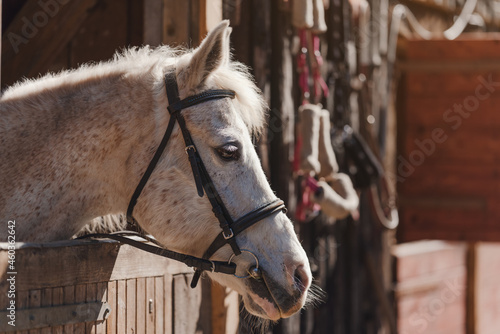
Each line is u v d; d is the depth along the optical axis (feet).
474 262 23.17
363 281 17.02
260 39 12.50
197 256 7.20
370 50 16.66
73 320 7.11
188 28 10.58
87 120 7.33
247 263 6.93
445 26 21.66
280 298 6.83
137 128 7.22
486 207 17.69
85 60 12.29
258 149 12.21
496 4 23.89
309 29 12.17
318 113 11.86
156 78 7.34
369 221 17.13
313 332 14.73
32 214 7.23
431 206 18.22
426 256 20.56
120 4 12.24
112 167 7.34
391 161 18.47
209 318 10.43
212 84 7.14
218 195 6.95
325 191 12.15
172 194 7.06
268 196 7.08
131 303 8.04
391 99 18.51
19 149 7.36
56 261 6.93
